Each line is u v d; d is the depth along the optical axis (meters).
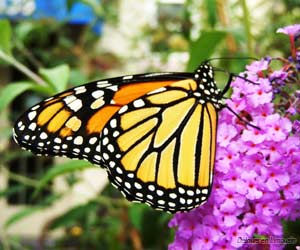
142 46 0.44
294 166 0.14
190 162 0.15
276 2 0.33
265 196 0.14
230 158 0.15
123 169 0.16
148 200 0.16
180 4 0.41
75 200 0.44
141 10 0.45
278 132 0.14
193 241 0.15
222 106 0.15
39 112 0.15
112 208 0.29
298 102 0.15
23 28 0.30
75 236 0.37
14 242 0.31
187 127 0.16
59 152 0.16
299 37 0.15
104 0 0.41
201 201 0.15
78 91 0.16
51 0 0.40
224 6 0.26
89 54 0.41
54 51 0.40
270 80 0.15
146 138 0.16
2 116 0.41
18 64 0.23
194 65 0.21
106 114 0.16
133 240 0.30
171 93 0.16
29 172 0.45
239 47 0.26
